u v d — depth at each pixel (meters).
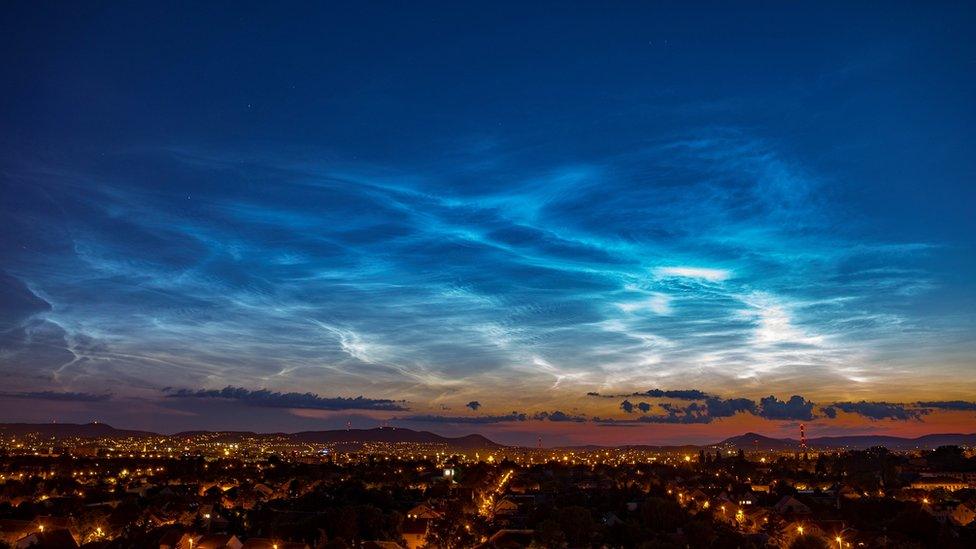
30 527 167.88
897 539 152.12
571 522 163.38
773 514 192.38
